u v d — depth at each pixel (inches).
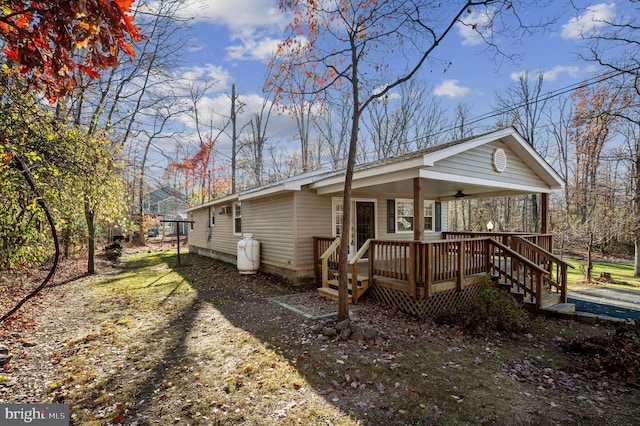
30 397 128.9
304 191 370.6
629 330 180.4
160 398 128.0
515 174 331.9
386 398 126.4
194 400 126.4
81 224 460.4
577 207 783.1
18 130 167.3
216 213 625.0
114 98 424.8
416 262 238.7
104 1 63.8
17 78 110.7
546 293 306.3
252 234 441.7
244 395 129.7
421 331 206.1
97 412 119.0
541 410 119.4
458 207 1202.6
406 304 247.9
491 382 141.3
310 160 1117.7
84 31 64.9
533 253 331.6
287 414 116.5
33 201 189.8
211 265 527.8
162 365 157.6
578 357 172.9
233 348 178.1
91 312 254.8
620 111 485.7
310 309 257.6
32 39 74.2
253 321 228.5
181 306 272.8
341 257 207.2
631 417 115.4
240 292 327.9
